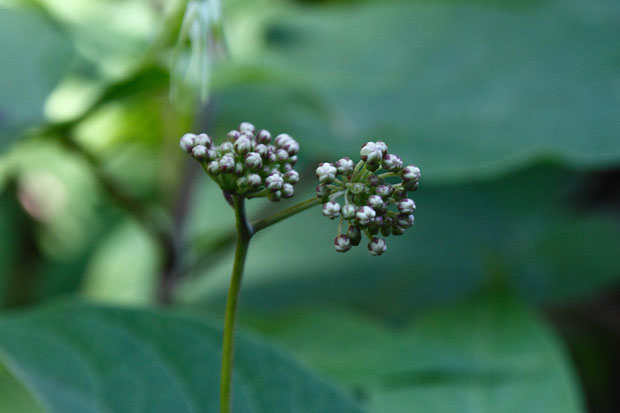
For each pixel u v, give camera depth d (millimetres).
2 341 416
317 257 724
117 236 801
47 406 405
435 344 489
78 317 427
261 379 429
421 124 640
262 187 361
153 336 430
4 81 567
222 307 683
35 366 415
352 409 429
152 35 672
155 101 616
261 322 524
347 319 503
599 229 735
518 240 738
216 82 569
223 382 361
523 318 517
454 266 710
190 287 704
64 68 601
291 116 659
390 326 664
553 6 735
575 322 747
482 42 718
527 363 487
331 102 657
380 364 487
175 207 636
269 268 717
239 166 356
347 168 358
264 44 736
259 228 360
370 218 355
